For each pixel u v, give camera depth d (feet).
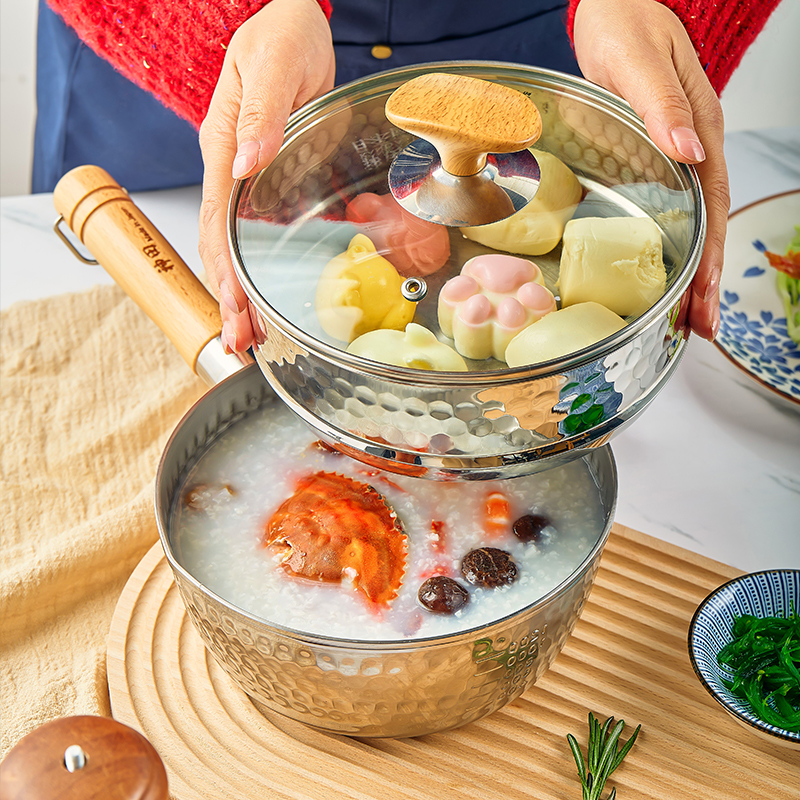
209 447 2.85
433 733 2.68
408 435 2.39
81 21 3.49
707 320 2.74
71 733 2.34
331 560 2.63
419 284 2.46
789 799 2.69
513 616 2.45
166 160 4.43
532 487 2.77
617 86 3.01
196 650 2.89
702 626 2.80
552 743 2.76
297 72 3.05
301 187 2.59
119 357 3.51
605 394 2.41
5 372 3.43
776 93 5.19
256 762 2.72
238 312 2.82
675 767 2.73
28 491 3.20
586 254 2.43
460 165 2.50
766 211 3.66
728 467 3.31
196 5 3.32
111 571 3.07
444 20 3.84
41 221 4.10
